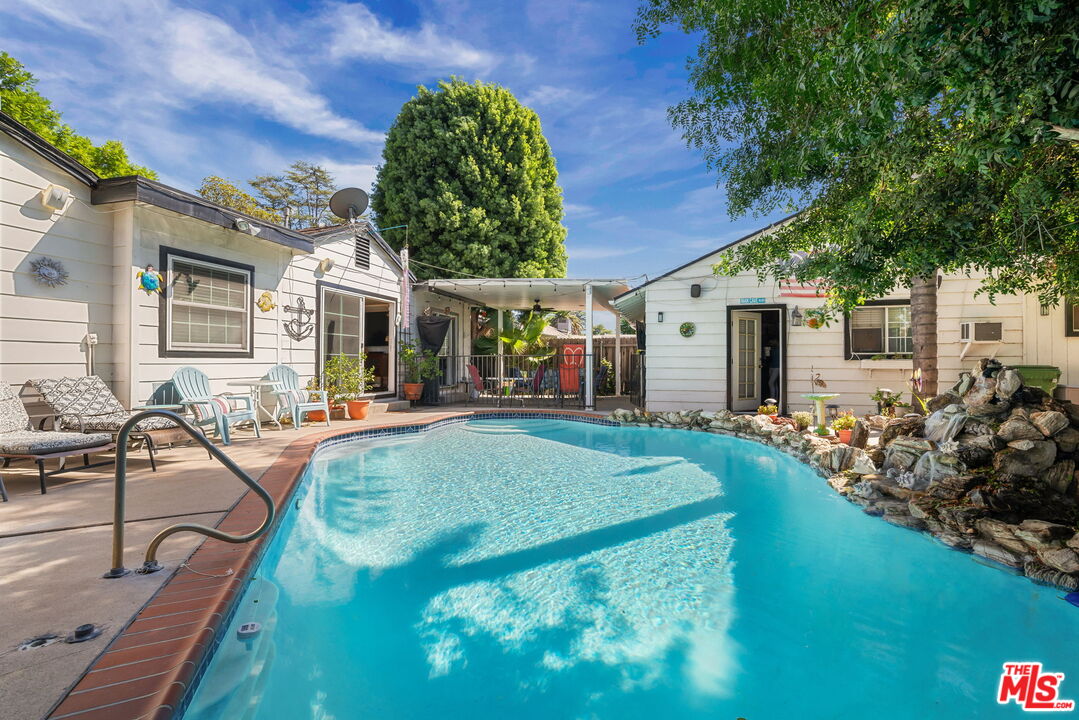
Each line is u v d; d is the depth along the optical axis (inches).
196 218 238.1
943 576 117.8
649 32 190.4
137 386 223.9
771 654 90.1
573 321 840.9
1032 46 72.2
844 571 122.0
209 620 75.4
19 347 189.0
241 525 116.4
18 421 164.2
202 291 260.5
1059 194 111.0
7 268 185.9
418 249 642.8
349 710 76.0
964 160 94.9
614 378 579.2
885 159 112.8
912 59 79.5
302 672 84.1
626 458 252.4
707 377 373.4
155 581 88.0
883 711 76.2
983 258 135.9
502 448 279.0
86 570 92.2
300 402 297.3
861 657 89.4
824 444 236.2
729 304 368.5
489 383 559.8
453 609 105.9
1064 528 121.7
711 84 177.9
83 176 208.7
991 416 165.5
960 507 141.4
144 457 200.2
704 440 303.7
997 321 303.9
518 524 155.9
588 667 87.1
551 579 118.9
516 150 665.0
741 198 199.2
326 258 360.8
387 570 123.5
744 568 124.2
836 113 113.9
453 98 642.8
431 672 85.5
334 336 371.2
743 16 147.2
